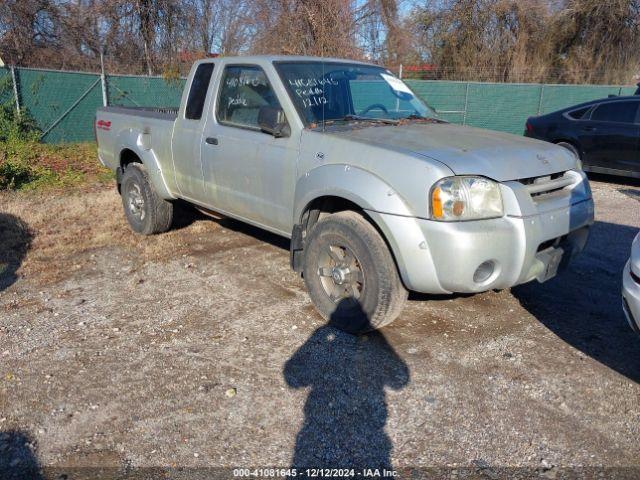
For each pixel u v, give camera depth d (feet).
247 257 18.71
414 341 13.20
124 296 15.75
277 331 13.62
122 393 11.17
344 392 11.22
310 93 14.80
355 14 54.24
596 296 15.96
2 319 14.33
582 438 9.96
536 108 58.18
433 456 9.51
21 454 9.53
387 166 12.05
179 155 18.13
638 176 31.86
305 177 13.58
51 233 21.07
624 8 73.92
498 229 11.48
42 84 43.45
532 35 77.00
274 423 10.30
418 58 78.74
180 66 67.21
